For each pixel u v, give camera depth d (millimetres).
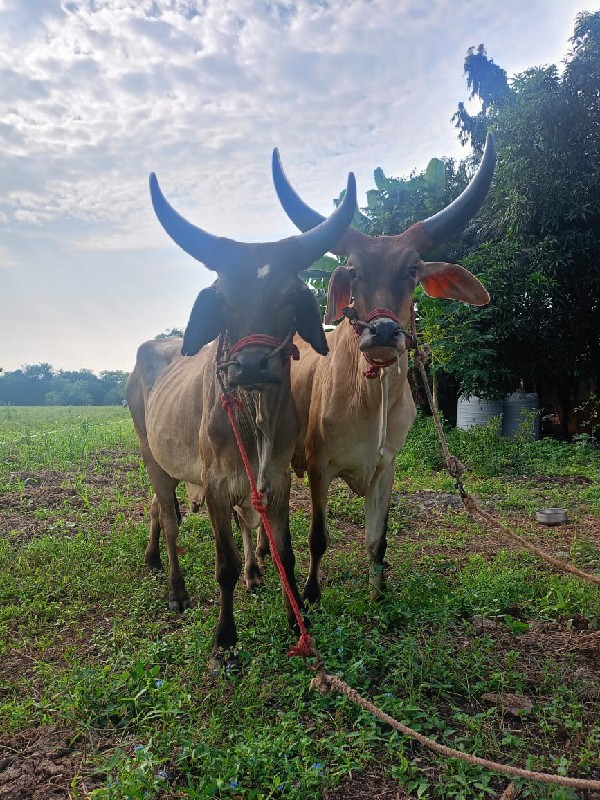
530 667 3672
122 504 7727
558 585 4715
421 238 4203
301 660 3537
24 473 9844
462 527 6934
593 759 2828
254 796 2562
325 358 4668
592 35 12680
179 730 2941
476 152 17375
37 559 5602
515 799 2621
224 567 3766
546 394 15469
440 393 15477
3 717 3254
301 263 3525
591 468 10148
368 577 4816
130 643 3982
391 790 2693
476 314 12688
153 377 5355
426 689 3393
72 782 2672
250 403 3580
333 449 4535
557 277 13453
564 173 12836
